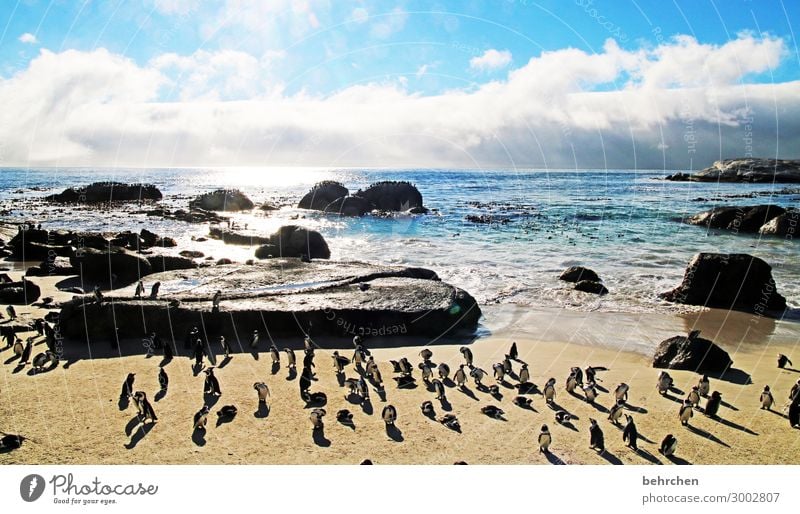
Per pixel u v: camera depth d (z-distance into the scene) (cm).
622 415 1517
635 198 7112
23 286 2608
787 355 2084
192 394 1627
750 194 7356
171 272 2908
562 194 7800
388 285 2583
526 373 1697
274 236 3800
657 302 2798
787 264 3634
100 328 2114
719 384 1762
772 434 1416
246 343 2127
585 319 2516
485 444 1354
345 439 1371
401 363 1777
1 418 1462
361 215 5869
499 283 3133
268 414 1502
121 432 1398
